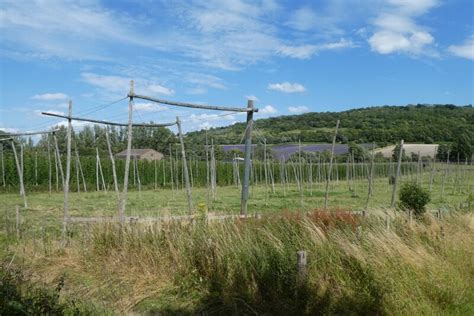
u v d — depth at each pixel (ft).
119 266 24.72
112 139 159.63
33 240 30.50
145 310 19.70
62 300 19.44
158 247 24.77
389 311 17.93
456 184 108.78
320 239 22.36
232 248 22.29
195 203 64.85
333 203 67.92
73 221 32.01
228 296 20.27
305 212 28.63
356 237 23.04
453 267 21.62
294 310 18.69
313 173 133.39
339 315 18.07
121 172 112.88
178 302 20.48
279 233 23.80
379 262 20.17
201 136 135.33
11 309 13.51
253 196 80.59
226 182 127.75
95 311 17.89
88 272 24.75
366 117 236.63
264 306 19.38
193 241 23.75
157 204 64.03
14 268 23.57
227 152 133.90
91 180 105.91
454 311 18.33
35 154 95.04
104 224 28.40
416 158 163.02
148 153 158.71
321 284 19.88
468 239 26.89
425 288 19.45
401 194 39.83
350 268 20.61
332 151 48.55
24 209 56.49
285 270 20.54
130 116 29.07
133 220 27.89
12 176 95.25
